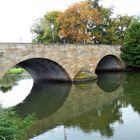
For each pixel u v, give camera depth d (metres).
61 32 71.31
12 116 16.30
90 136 22.27
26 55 41.50
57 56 46.22
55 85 48.81
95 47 54.22
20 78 67.56
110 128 24.02
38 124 26.06
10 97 40.56
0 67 38.72
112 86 45.12
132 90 40.69
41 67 50.94
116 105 32.09
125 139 21.28
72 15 70.81
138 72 62.25
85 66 51.62
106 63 67.12
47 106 33.66
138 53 62.41
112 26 79.44
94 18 71.31
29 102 36.28
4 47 39.03
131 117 26.88
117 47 62.31
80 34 70.81
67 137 22.20
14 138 11.17
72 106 33.09
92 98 36.88
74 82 49.28
